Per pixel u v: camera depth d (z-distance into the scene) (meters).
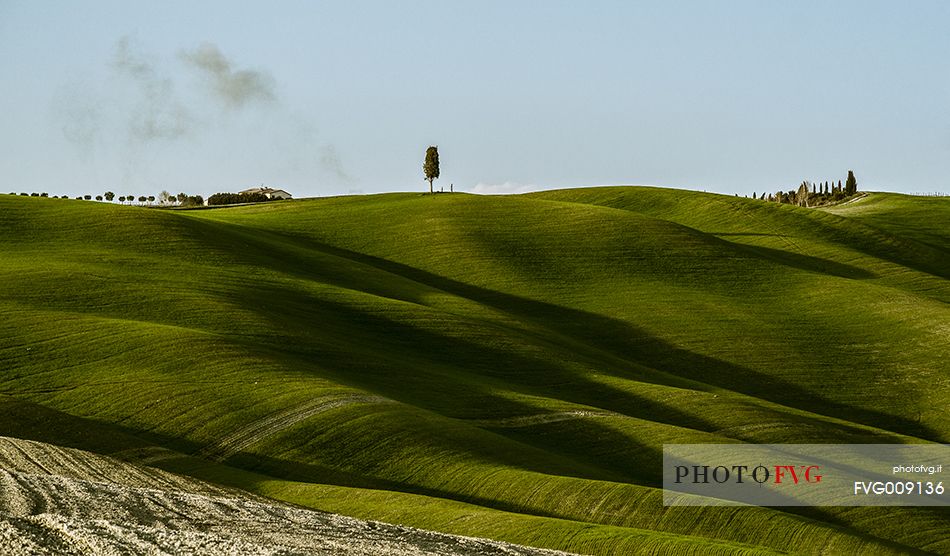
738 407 123.06
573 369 133.50
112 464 75.94
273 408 98.50
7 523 44.47
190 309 129.00
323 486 80.81
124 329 116.81
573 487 82.44
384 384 114.69
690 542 63.66
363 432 93.56
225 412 97.38
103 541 42.47
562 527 67.50
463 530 68.31
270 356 113.75
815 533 74.00
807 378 150.38
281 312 136.00
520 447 97.00
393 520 71.25
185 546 42.84
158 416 96.62
